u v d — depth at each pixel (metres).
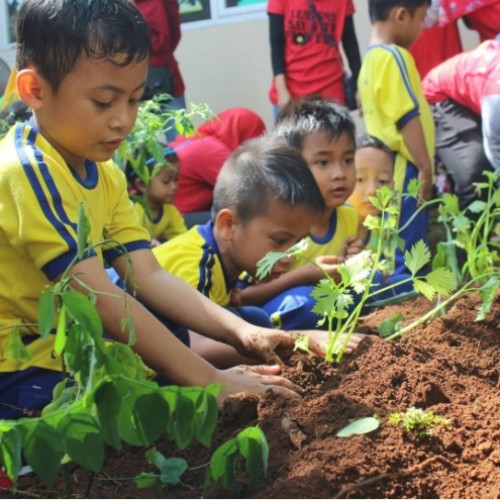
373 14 4.61
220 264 2.87
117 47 2.02
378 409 1.94
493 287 2.49
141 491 1.79
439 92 4.99
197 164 5.34
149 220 4.21
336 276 3.17
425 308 3.08
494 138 4.50
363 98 4.61
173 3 5.70
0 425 1.46
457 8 5.29
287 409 1.98
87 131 2.10
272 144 2.93
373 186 3.85
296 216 2.78
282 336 2.38
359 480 1.67
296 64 5.49
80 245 1.72
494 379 2.31
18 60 2.15
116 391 1.50
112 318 2.00
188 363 2.08
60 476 1.88
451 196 3.32
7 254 2.15
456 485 1.69
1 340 2.20
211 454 1.89
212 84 7.19
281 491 1.65
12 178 2.04
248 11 7.01
